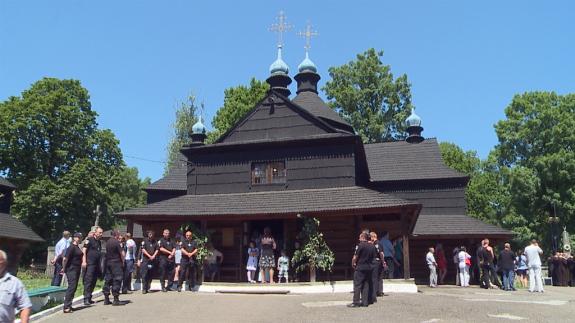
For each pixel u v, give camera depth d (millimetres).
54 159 46812
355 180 22984
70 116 47156
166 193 31828
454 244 29641
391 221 24375
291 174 23516
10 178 44875
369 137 52344
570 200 43469
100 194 46875
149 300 16125
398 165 32812
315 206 21062
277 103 24688
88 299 15211
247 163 24234
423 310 13648
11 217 34156
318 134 23641
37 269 41156
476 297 16969
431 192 31312
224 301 15844
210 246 21688
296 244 21062
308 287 19078
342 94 53188
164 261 18750
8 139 44562
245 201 22797
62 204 44562
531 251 20875
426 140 34312
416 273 29547
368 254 14602
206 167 24781
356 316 12875
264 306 14781
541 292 20328
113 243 15438
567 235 39625
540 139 46750
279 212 21000
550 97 48406
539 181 44688
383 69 54031
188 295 17453
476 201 55625
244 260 23250
